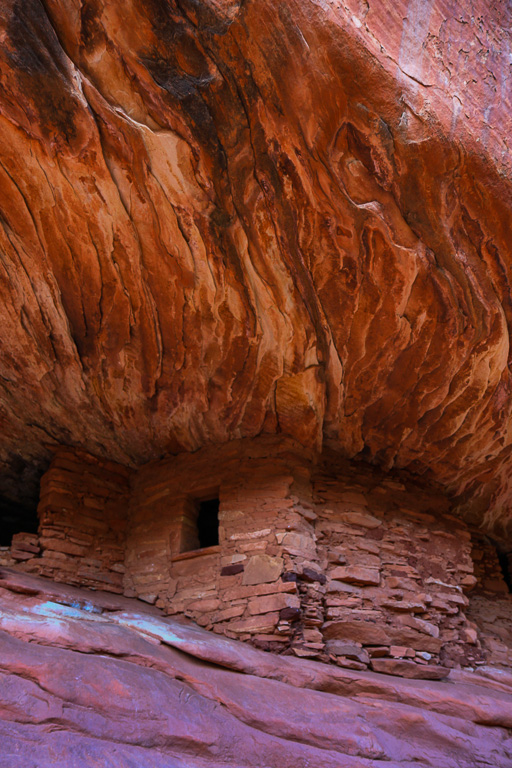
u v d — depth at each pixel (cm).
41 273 459
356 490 603
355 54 369
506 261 452
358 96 378
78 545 586
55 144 380
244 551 539
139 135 381
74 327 499
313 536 550
